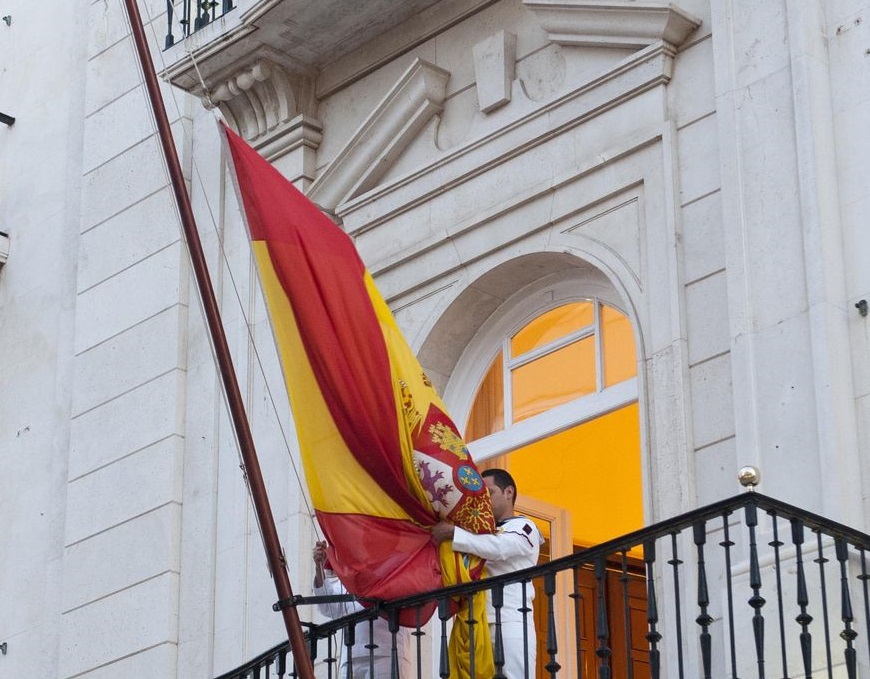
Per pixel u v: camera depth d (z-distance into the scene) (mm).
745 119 13586
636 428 15688
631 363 14727
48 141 20156
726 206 13492
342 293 12727
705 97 14148
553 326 15391
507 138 15375
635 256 14250
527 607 11906
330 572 13102
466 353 15797
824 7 13500
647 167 14344
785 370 12758
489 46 15766
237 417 11727
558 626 15477
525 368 15469
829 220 12898
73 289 18969
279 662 12680
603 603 11195
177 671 16203
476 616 12109
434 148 16078
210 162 17703
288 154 17062
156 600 16562
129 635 16672
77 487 17797
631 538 11211
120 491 17328
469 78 16000
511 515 12922
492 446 15406
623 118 14641
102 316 18250
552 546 15773
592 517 15930
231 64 16922
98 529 17391
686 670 12742
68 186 19625
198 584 16359
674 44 14484
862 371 12500
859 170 12938
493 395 15625
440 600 11734
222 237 17359
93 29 19750
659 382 13680
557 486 15953
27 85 20750
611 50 14969
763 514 12484
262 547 15984
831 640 11547
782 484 12516
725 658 12141
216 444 16734
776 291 12992
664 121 14281
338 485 12297
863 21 13250
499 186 15375
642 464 13609
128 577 16922
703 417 13352
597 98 14805
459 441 12547
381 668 12664
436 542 12297
